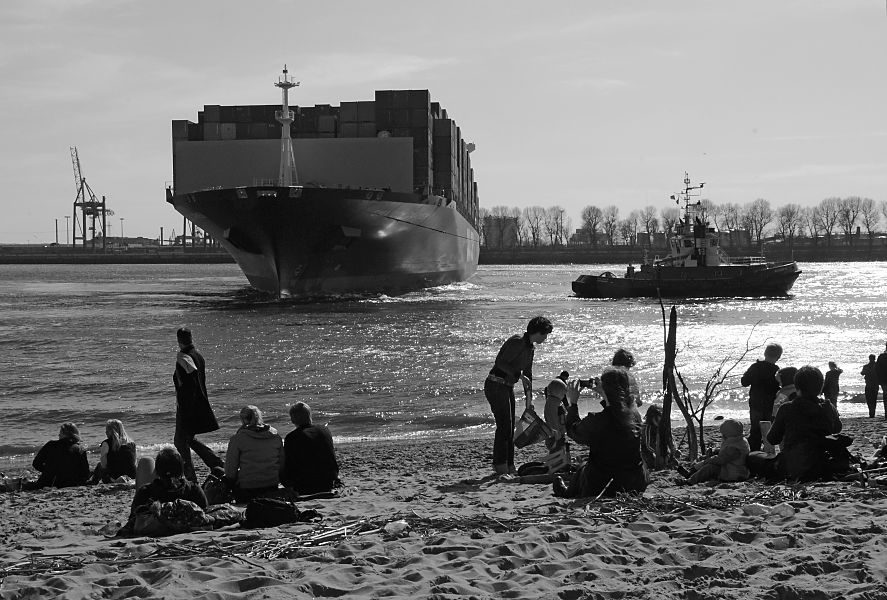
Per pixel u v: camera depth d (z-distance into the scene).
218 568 6.35
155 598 5.55
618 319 55.41
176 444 12.77
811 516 7.52
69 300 78.25
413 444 19.66
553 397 11.82
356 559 6.55
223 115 76.56
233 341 43.47
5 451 20.06
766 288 73.25
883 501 8.20
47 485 13.83
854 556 6.09
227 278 134.00
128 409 25.30
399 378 31.14
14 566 6.90
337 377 31.55
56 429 22.77
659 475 11.14
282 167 65.94
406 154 72.69
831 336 44.31
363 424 23.33
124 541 8.05
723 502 8.51
